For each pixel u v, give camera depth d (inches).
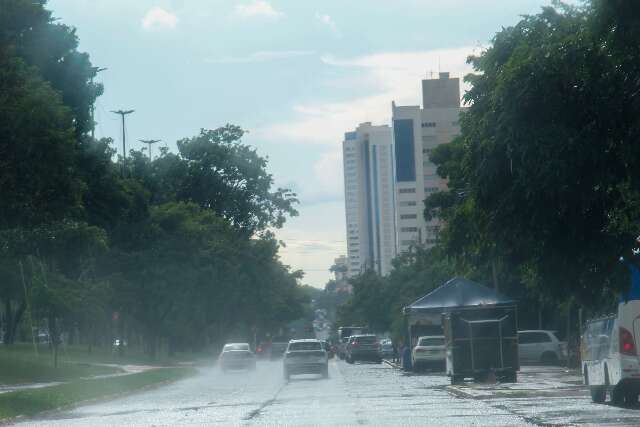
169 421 893.2
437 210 2763.3
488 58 722.2
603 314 955.3
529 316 2891.2
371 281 5644.7
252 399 1259.8
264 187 4065.0
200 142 4018.2
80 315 2255.2
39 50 1450.5
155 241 3019.2
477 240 755.4
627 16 597.6
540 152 614.5
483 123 664.4
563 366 2333.9
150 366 2736.2
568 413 856.9
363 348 3319.4
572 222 648.4
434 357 2217.0
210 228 3479.3
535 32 709.3
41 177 1305.4
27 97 1266.0
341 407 1039.0
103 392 1401.3
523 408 941.2
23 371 1878.7
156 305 3056.1
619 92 623.2
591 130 628.7
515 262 713.6
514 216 660.7
